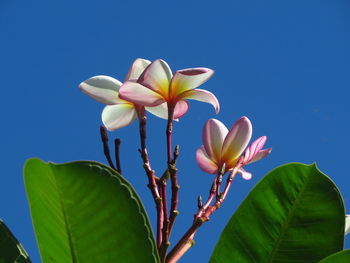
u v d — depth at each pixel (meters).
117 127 1.01
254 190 0.91
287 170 0.91
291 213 0.90
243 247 0.90
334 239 0.90
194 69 0.96
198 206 0.95
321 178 0.91
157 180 0.93
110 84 1.00
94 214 0.84
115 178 0.84
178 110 1.00
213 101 0.97
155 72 0.96
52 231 0.85
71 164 0.84
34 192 0.84
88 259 0.85
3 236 0.87
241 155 0.98
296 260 0.90
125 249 0.85
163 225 0.90
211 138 1.01
